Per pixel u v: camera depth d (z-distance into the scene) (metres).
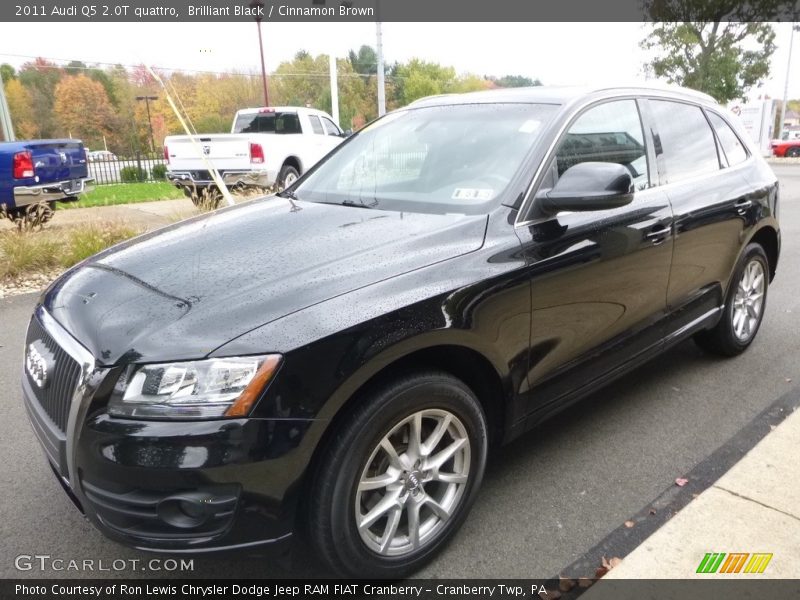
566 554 2.57
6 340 5.12
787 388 4.05
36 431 2.40
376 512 2.27
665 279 3.46
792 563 2.42
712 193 3.83
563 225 2.82
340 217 2.93
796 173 22.39
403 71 66.81
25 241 7.37
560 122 3.03
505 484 3.04
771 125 33.53
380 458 2.28
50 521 2.81
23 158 8.59
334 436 2.12
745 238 4.14
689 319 3.83
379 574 2.33
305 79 57.91
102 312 2.24
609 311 3.09
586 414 3.75
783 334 5.03
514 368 2.63
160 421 1.93
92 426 1.99
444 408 2.37
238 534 2.01
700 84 28.80
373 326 2.13
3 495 3.00
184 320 2.07
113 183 22.94
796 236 9.45
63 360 2.21
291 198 3.48
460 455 2.52
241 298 2.15
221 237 2.80
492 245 2.58
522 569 2.49
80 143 9.95
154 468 1.92
